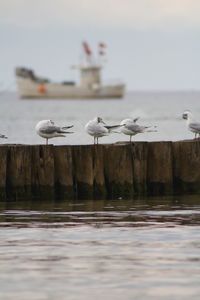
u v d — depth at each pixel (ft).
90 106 545.85
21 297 57.16
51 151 97.09
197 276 61.77
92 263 65.46
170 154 100.27
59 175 98.02
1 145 98.07
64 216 86.94
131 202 96.99
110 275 62.13
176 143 101.40
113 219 84.58
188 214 87.45
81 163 98.22
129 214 87.86
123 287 59.31
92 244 71.92
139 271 63.16
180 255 67.77
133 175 99.14
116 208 92.27
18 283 60.29
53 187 97.40
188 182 101.50
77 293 57.98
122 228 79.15
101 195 98.63
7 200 97.45
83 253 68.64
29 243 72.38
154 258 66.90
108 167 98.89
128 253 68.54
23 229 79.00
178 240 73.31
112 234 76.18
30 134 208.33
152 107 514.27
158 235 75.51
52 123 102.42
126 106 544.62
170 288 58.95
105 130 102.12
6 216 87.30
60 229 78.89
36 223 82.53
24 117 343.87
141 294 57.67
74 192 98.48
